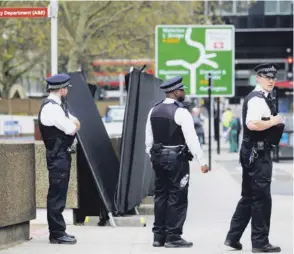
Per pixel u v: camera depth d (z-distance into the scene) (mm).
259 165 25312
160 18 116125
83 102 34031
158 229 27641
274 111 25297
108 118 84000
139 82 34594
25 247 27281
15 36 121438
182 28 78625
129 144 33875
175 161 26516
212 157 90250
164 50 78812
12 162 27406
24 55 141500
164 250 26719
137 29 119375
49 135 27234
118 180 33562
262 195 25438
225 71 78250
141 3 116125
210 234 31203
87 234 30922
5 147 26844
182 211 27203
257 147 25156
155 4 115375
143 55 123375
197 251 26469
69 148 27594
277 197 46156
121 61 139000
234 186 53688
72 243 28156
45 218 36500
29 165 29000
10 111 153500
